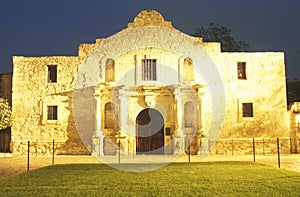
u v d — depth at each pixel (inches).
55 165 880.3
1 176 735.7
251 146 1250.0
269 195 494.3
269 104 1278.3
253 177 649.0
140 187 562.3
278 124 1272.1
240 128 1259.2
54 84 1284.4
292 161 949.8
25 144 1267.2
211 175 678.5
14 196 503.8
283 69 1289.4
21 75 1295.5
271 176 658.8
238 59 1284.4
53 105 1278.3
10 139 1371.8
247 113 1278.3
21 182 618.5
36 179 649.6
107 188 556.1
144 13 1290.6
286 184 576.1
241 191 522.9
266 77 1285.7
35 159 1068.5
